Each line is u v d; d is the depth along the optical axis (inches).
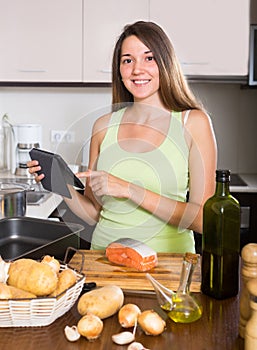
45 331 42.3
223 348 40.0
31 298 41.6
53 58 132.7
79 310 44.4
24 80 133.8
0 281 43.9
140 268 54.9
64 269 48.4
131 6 130.0
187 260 46.0
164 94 68.0
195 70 130.7
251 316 38.2
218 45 129.9
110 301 44.2
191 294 46.3
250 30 128.1
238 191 123.3
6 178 127.1
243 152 145.6
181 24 129.5
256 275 41.2
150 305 47.6
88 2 130.5
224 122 144.8
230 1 128.6
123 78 67.7
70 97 146.4
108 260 57.9
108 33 131.2
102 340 41.1
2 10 131.4
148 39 65.1
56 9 131.0
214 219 48.8
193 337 41.8
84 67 132.7
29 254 61.8
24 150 132.2
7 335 41.7
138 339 41.4
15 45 132.5
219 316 45.6
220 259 48.7
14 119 147.3
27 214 91.9
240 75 130.6
